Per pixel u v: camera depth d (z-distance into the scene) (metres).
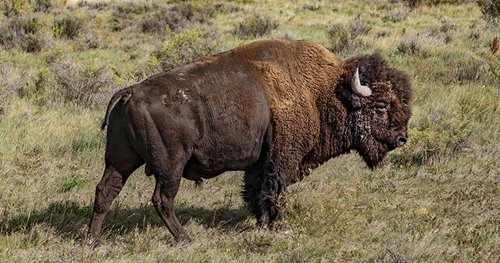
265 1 135.12
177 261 22.25
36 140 40.00
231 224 27.34
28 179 32.50
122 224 26.77
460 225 26.03
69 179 32.94
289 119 24.92
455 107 47.03
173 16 105.50
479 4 107.56
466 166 35.03
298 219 25.89
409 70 61.69
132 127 22.67
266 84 24.64
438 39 78.06
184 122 22.98
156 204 23.38
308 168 26.52
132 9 122.44
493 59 61.09
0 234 24.45
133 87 22.98
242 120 23.95
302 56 25.59
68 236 24.98
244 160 24.67
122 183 23.66
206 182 32.75
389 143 26.41
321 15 112.31
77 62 71.75
